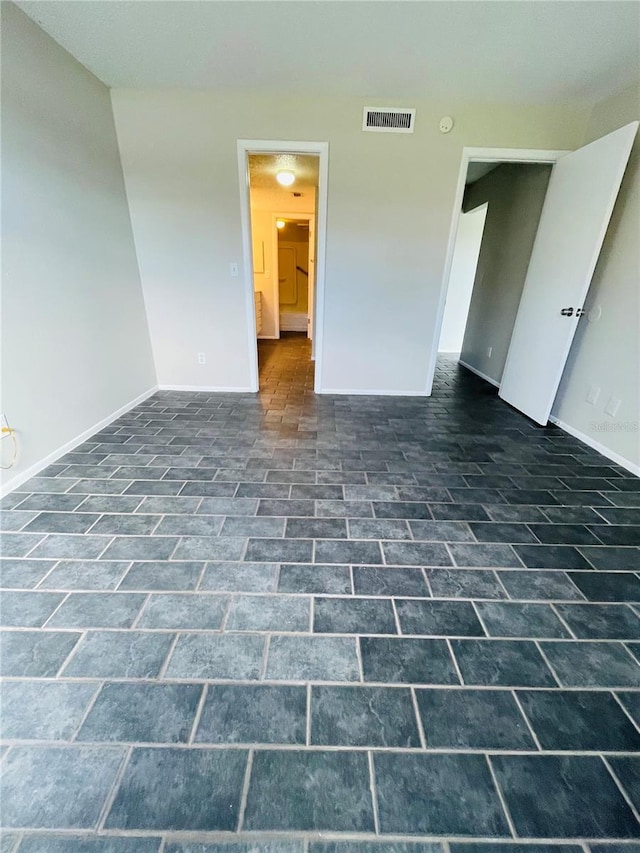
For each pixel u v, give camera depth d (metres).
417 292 3.29
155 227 3.07
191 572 1.49
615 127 2.53
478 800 0.87
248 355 3.55
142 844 0.78
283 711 1.03
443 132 2.79
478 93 2.59
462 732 1.00
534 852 0.80
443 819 0.84
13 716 1.00
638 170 2.27
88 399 2.59
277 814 0.83
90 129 2.50
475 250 5.72
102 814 0.83
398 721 1.02
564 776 0.92
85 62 2.34
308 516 1.84
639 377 2.29
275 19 1.91
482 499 2.04
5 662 1.13
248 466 2.29
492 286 4.36
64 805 0.84
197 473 2.20
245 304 3.35
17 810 0.83
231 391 3.69
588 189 2.50
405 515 1.88
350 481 2.17
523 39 2.02
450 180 2.92
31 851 0.77
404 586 1.45
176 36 2.07
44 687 1.07
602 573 1.55
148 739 0.96
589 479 2.26
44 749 0.93
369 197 2.97
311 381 4.12
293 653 1.19
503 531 1.79
